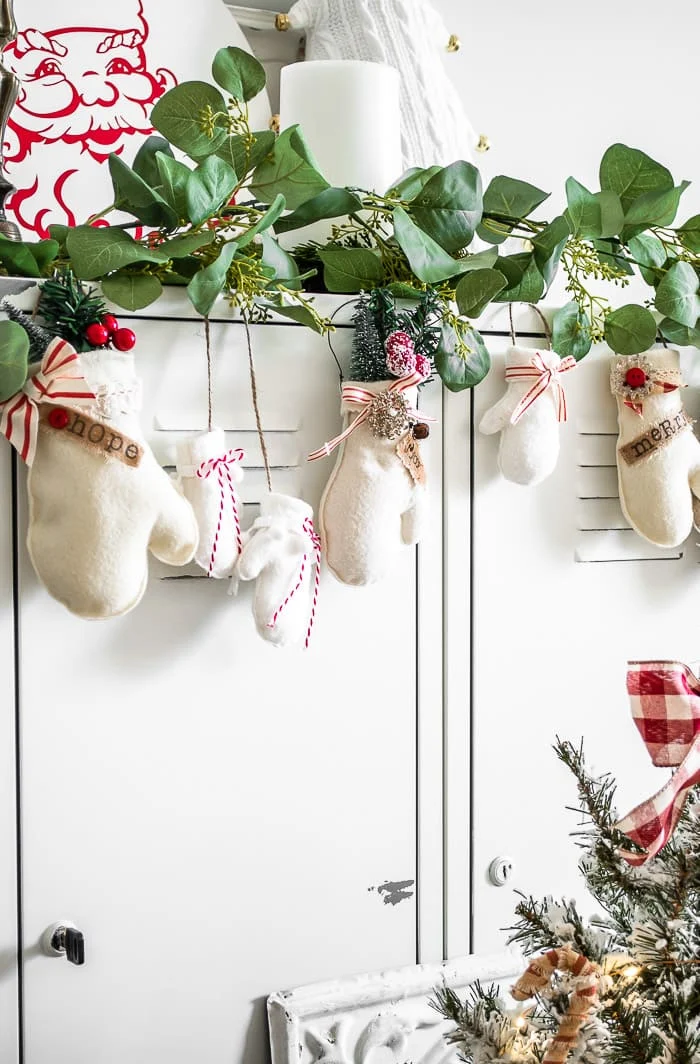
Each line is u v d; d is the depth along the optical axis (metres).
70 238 0.92
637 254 1.16
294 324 1.06
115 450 0.90
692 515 1.21
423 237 1.02
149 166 1.08
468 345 1.09
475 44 1.55
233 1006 1.07
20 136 1.24
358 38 1.34
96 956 1.00
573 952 0.85
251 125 1.36
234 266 0.99
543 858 1.22
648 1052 0.79
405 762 1.14
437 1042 1.14
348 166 1.16
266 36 1.40
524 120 1.59
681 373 1.24
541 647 1.21
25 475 0.95
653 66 1.70
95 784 1.00
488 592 1.18
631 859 0.83
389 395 1.03
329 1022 1.10
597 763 1.25
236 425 1.04
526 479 1.14
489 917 1.20
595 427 1.22
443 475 1.15
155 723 1.02
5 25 1.03
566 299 1.46
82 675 0.99
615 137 1.67
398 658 1.14
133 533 0.90
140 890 1.02
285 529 1.00
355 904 1.12
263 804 1.07
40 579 0.91
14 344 0.87
